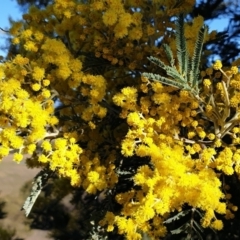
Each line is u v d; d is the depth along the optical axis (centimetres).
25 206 175
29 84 167
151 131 139
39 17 180
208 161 130
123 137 170
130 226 134
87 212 227
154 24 168
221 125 141
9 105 145
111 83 183
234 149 139
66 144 154
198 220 183
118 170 165
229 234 200
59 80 165
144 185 124
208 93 142
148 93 160
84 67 176
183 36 124
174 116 144
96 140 169
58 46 155
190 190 121
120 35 155
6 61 171
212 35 172
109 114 174
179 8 166
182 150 139
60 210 364
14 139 150
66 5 167
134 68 170
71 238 329
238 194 178
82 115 157
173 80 129
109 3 157
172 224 187
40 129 149
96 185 150
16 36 181
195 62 125
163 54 159
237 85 133
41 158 150
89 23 170
